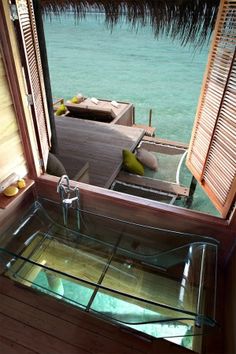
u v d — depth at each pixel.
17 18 1.74
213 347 1.72
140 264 2.28
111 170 3.74
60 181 2.27
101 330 1.76
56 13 2.28
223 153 2.06
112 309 1.81
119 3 1.92
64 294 1.99
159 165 5.04
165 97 8.79
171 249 2.30
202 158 2.41
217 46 2.00
